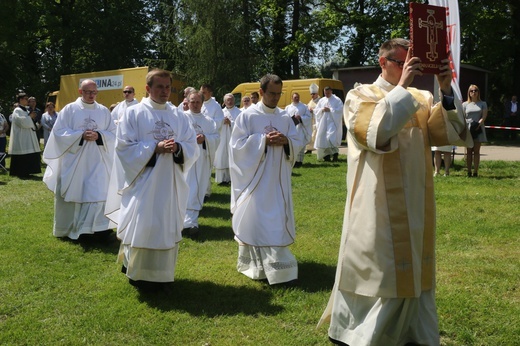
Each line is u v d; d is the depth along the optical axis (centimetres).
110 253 667
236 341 421
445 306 472
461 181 1137
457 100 362
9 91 3334
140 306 487
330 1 3117
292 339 422
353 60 3347
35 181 1308
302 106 1511
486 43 2650
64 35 3528
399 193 351
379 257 349
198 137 769
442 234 714
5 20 3152
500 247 653
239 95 2283
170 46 3066
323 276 568
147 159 492
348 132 376
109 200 545
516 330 428
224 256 648
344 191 1062
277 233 541
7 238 727
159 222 495
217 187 1184
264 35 3509
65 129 719
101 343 421
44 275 577
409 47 344
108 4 3731
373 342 346
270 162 558
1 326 449
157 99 521
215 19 2878
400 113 329
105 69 3700
